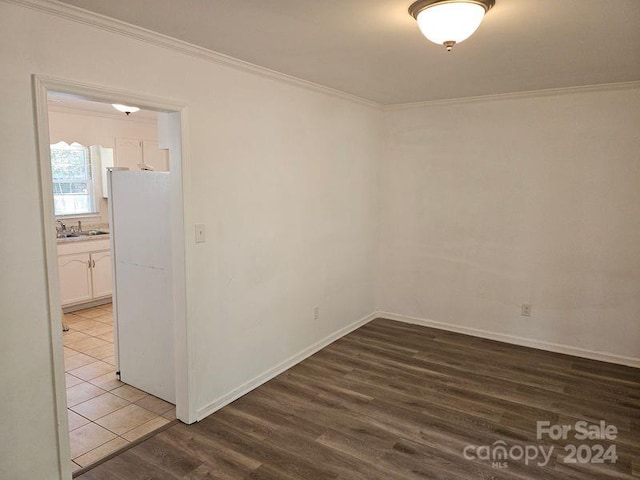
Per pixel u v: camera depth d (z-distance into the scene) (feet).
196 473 7.86
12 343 6.53
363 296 15.74
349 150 14.10
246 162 10.32
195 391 9.48
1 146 6.23
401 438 8.90
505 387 11.10
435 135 14.73
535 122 13.04
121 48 7.59
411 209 15.49
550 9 6.72
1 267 6.34
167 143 9.25
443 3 6.29
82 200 19.25
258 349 11.17
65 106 17.19
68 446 7.26
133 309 10.88
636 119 11.77
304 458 8.26
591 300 12.82
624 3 6.47
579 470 7.95
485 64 9.91
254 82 10.34
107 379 11.69
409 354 13.21
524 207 13.50
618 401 10.41
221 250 9.85
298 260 12.35
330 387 11.11
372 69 10.39
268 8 6.75
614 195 12.25
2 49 6.16
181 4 6.61
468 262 14.62
